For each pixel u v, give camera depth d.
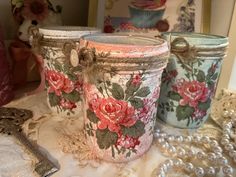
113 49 0.36
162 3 0.65
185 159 0.44
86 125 0.43
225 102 0.59
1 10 0.70
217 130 0.52
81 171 0.40
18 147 0.45
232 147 0.45
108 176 0.39
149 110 0.41
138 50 0.36
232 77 0.62
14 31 0.72
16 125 0.51
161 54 0.38
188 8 0.63
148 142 0.43
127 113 0.39
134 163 0.42
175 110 0.50
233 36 0.60
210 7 0.62
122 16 0.70
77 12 0.81
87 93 0.40
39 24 0.66
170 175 0.41
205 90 0.49
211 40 0.47
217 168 0.41
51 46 0.49
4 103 0.60
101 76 0.37
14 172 0.39
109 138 0.40
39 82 0.74
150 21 0.67
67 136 0.48
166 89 0.50
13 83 0.68
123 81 0.37
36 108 0.59
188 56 0.46
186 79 0.48
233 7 0.59
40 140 0.47
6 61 0.60
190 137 0.47
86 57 0.37
